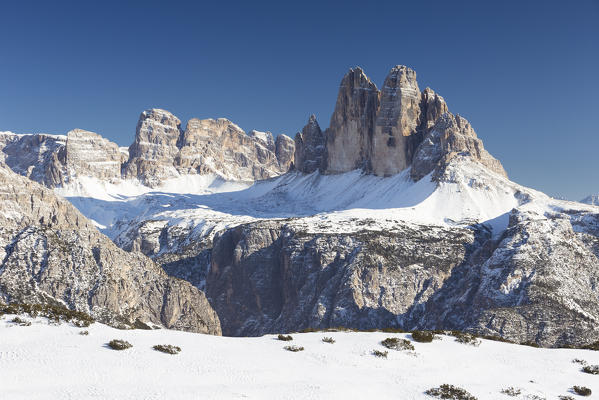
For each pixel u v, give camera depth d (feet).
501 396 105.60
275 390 98.22
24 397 86.12
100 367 103.96
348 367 118.01
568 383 118.32
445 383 111.34
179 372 105.09
